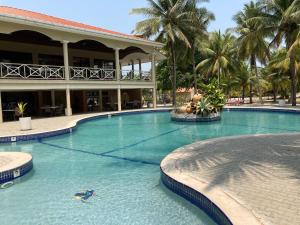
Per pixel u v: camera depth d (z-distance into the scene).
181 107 16.86
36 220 4.49
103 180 6.25
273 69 35.47
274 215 3.61
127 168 7.16
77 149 9.51
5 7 21.34
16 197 5.38
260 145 7.79
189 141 10.67
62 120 15.54
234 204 3.97
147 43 23.08
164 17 27.91
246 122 15.67
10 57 19.69
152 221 4.29
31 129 12.21
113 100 26.66
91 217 4.51
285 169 5.54
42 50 21.38
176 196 5.14
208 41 31.86
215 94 16.47
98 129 13.97
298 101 35.88
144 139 11.20
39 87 16.84
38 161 8.01
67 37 18.16
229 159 6.44
